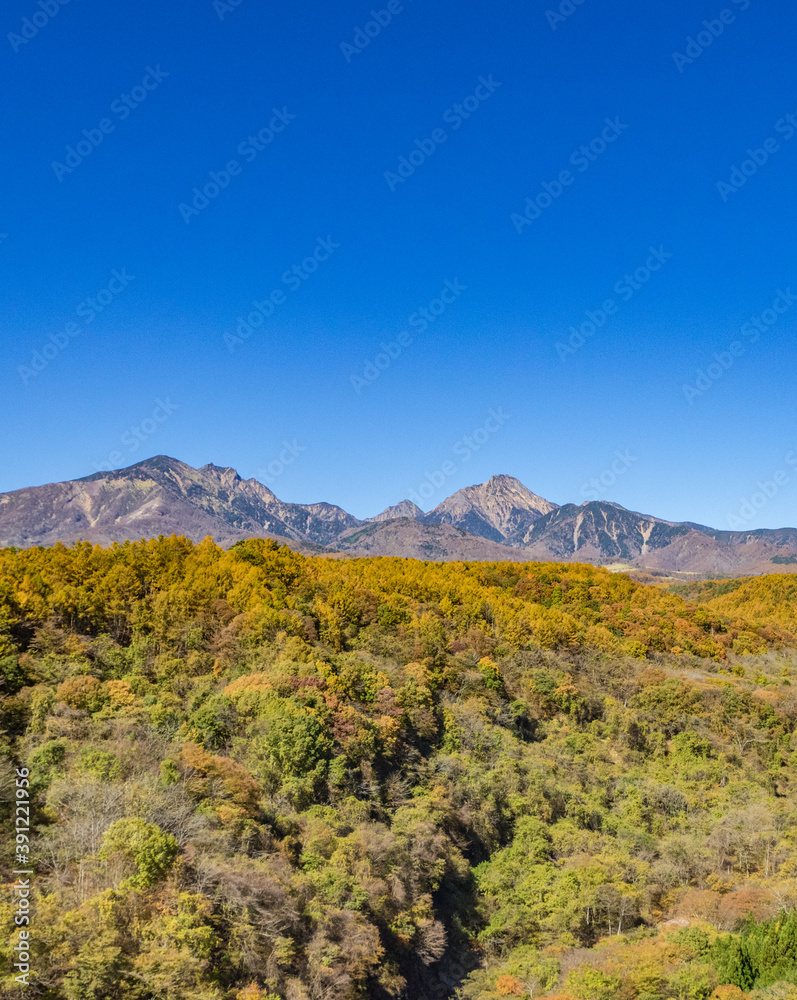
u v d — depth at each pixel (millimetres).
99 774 65250
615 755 114625
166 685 92125
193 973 48812
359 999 59594
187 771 69938
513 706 116812
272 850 67312
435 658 119875
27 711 76562
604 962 66438
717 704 122312
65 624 103062
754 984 58312
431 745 102312
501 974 70500
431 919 72688
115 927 48219
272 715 83312
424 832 80375
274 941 56188
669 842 87375
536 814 94625
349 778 83938
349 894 65500
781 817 92625
